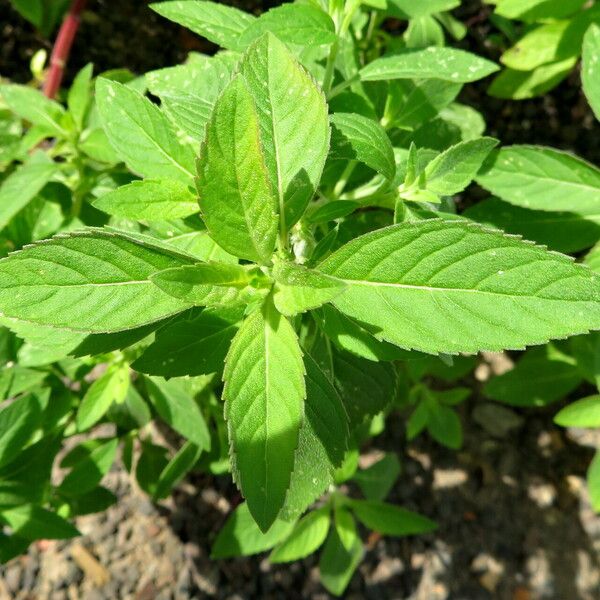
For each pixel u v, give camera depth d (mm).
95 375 375
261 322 154
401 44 317
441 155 194
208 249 195
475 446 408
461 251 140
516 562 389
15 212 250
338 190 241
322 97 160
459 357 353
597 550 387
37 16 406
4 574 388
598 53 248
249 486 144
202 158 135
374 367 217
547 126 422
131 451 319
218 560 392
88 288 151
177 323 185
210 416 321
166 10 205
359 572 390
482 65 206
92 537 395
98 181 284
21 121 329
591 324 135
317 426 183
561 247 273
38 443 271
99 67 441
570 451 406
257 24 187
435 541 394
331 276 142
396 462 345
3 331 247
